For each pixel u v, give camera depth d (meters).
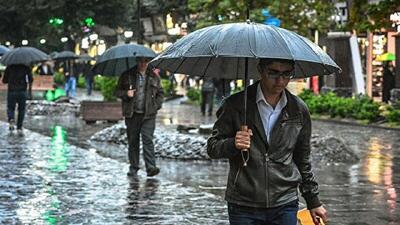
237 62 6.89
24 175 15.15
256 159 6.18
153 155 15.14
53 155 18.67
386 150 21.50
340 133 27.52
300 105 6.29
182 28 54.75
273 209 6.20
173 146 18.77
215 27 6.33
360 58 41.81
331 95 36.81
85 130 26.61
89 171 15.91
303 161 6.43
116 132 22.16
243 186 6.20
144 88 14.86
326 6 33.78
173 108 43.62
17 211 11.47
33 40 83.56
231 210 6.29
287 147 6.21
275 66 6.12
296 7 33.06
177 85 71.56
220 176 15.70
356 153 20.30
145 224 10.69
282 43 6.09
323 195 13.27
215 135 6.37
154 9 67.81
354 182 14.91
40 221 10.77
